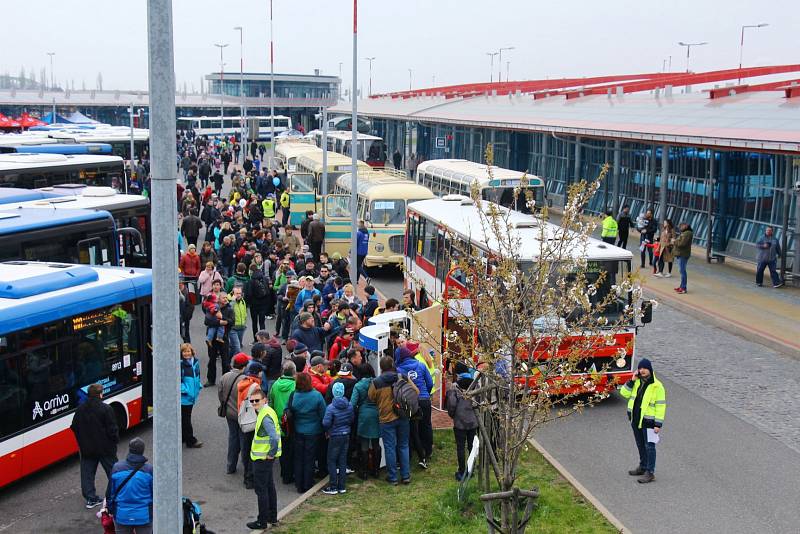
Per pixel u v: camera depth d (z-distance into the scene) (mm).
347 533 11078
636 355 19688
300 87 130375
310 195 36875
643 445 13039
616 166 36719
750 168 29406
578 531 11023
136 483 10102
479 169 33812
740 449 14289
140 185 42375
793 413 16031
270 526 11375
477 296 10492
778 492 12617
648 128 30453
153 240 7777
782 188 27906
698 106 33062
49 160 28219
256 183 48031
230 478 13234
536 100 50969
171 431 7906
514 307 9867
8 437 12508
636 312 11969
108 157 30391
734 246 30125
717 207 31281
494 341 10234
